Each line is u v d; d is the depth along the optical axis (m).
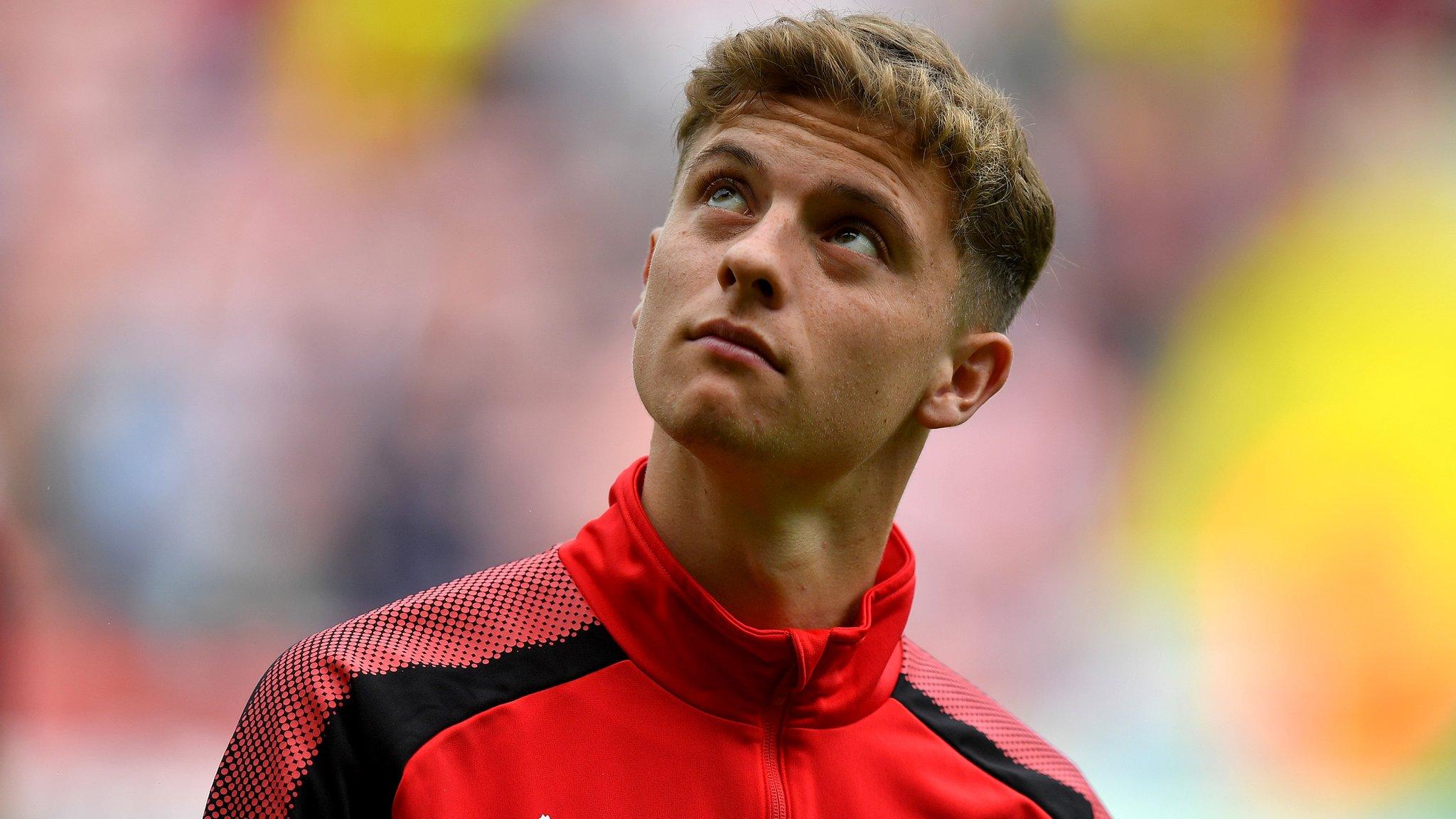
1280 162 42.03
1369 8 42.91
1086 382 38.81
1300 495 38.38
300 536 34.16
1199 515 37.78
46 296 37.12
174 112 39.56
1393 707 34.09
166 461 34.53
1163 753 32.12
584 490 36.69
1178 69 42.19
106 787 24.91
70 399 35.19
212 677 30.31
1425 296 41.34
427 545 35.03
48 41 39.44
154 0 39.94
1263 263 41.22
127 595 32.06
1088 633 35.19
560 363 38.41
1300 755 32.53
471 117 40.81
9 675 28.75
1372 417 39.62
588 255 40.06
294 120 40.19
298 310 37.97
